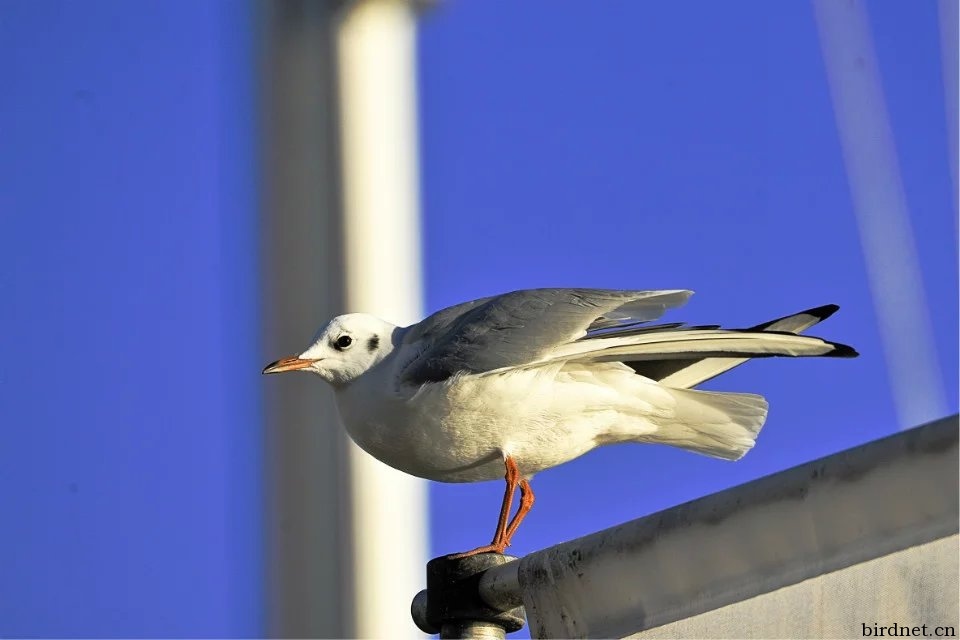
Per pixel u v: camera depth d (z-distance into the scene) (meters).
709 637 6.95
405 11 13.04
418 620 8.62
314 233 12.85
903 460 6.31
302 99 12.86
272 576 12.52
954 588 6.23
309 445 12.69
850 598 6.51
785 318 10.35
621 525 7.45
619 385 10.77
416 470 11.21
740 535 6.86
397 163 12.95
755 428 10.96
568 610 7.65
